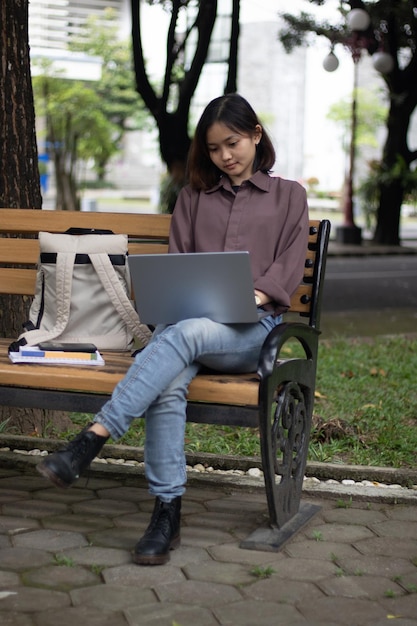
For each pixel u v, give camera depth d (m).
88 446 2.98
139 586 2.87
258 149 3.52
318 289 3.63
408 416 5.17
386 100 21.06
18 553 3.11
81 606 2.72
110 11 29.94
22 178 4.55
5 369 3.29
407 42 18.72
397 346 7.36
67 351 3.44
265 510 3.61
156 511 3.13
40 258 3.67
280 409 3.21
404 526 3.47
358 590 2.88
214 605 2.75
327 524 3.47
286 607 2.75
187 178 3.60
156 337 3.17
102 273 3.59
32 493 3.76
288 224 3.42
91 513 3.53
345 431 4.57
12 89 4.49
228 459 4.11
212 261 3.08
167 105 14.70
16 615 2.65
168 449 3.10
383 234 21.56
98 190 50.94
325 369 6.29
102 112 39.91
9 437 4.27
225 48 19.78
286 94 50.28
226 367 3.23
